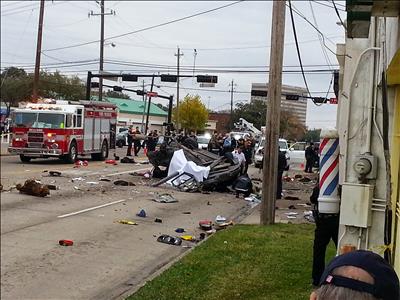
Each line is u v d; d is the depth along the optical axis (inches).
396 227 191.8
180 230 456.1
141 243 403.2
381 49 211.8
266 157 476.4
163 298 253.8
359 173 219.1
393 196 203.2
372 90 221.5
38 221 465.7
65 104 1114.7
